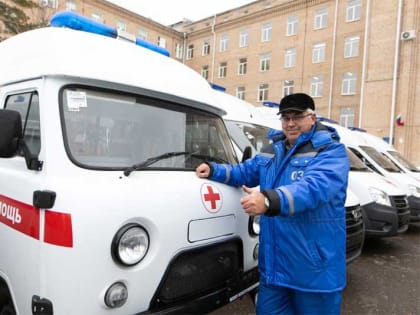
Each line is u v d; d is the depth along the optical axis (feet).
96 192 6.01
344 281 7.26
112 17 98.68
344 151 7.22
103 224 5.86
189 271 7.18
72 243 5.68
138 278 6.27
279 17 95.35
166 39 116.16
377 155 27.91
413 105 68.13
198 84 9.36
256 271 8.92
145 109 7.84
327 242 6.94
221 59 110.01
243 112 17.63
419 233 25.22
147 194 6.51
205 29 114.42
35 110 7.02
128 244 6.09
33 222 6.25
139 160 7.34
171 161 7.89
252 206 6.17
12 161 7.64
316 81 88.12
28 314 6.39
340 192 7.11
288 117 7.39
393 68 69.67
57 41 7.06
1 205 7.52
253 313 11.69
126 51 8.07
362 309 12.83
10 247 7.02
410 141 68.23
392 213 18.70
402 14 68.64
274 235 7.28
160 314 6.54
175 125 8.34
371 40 73.15
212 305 7.56
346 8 82.38
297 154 7.43
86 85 6.98
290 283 7.07
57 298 5.77
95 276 5.82
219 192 7.83
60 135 6.46
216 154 9.39
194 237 7.07
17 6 58.13
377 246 21.47
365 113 73.92
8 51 8.80
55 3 80.94
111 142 7.09
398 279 15.93
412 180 26.27
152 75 8.00
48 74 6.57
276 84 95.96
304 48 90.07
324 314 7.17
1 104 8.11
